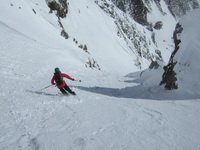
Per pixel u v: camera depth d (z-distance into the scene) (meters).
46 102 6.92
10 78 12.05
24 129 4.62
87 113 5.77
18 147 3.79
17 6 39.28
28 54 22.83
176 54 13.27
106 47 73.38
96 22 82.38
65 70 24.52
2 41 21.86
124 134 4.29
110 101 7.64
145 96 12.30
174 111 6.18
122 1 151.88
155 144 3.86
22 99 7.11
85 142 3.89
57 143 3.89
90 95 8.92
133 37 107.19
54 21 55.59
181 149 3.70
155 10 176.50
